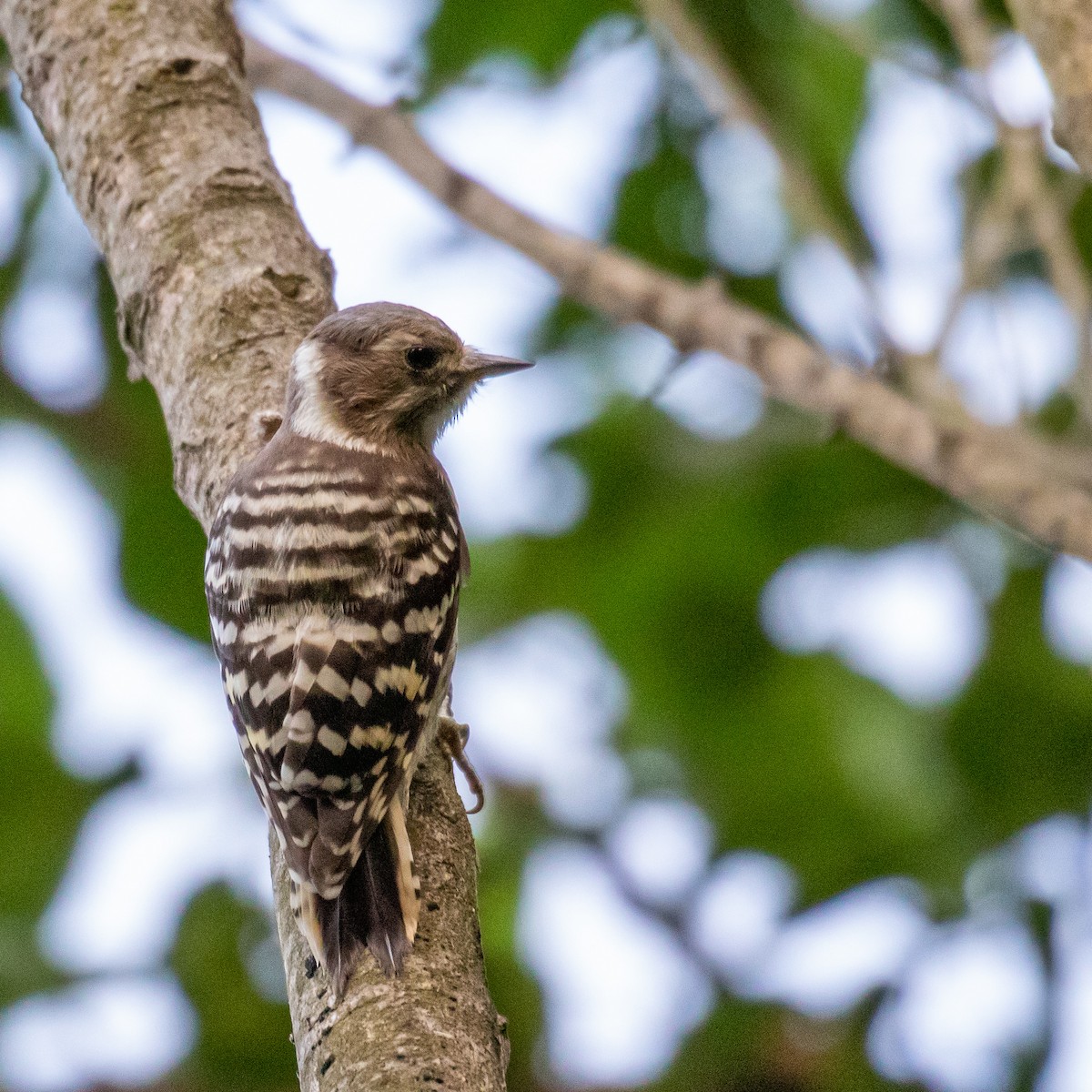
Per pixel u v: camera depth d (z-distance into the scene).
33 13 9.69
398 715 7.61
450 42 12.38
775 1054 11.80
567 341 12.84
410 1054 6.42
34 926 11.67
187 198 8.99
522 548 12.70
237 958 11.72
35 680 11.94
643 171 12.66
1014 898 12.09
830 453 12.35
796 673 12.52
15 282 12.62
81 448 12.45
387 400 9.02
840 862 12.26
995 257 10.30
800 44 12.08
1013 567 12.45
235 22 9.70
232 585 7.90
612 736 12.93
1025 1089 11.76
